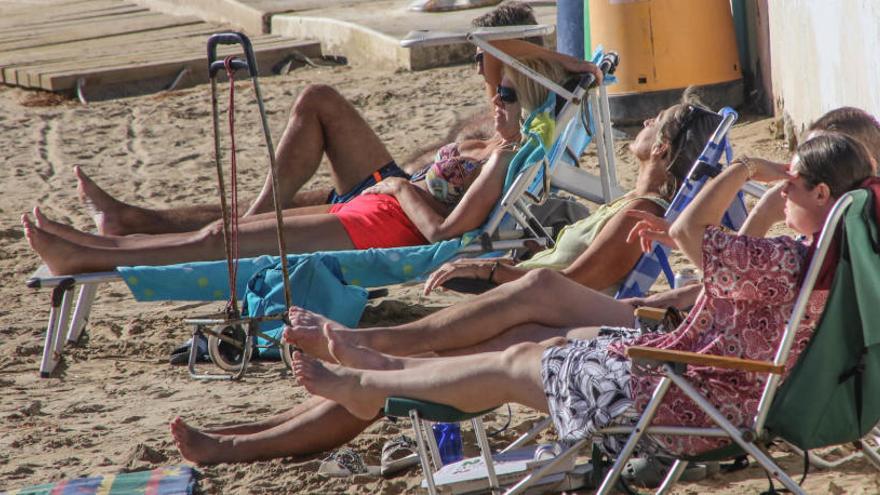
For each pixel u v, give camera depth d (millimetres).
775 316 7996
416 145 27078
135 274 13883
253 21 44219
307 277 13914
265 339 13953
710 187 9117
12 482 10461
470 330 10289
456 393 8922
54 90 36438
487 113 16328
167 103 34594
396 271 14219
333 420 10500
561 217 15445
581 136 16109
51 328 14188
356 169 16281
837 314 7578
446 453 10422
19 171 27688
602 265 12250
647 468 9367
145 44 42594
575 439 8398
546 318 10344
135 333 15742
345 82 35531
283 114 31938
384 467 10109
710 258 7996
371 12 41594
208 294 14055
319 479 10102
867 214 7566
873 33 16953
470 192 14367
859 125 9570
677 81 25297
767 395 7676
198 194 24578
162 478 10109
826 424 7863
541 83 14438
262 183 25000
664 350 7676
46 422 12297
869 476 9297
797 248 7887
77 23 48906
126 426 12039
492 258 14062
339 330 10492
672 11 25156
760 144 23438
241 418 12016
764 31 25391
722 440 8047
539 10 38906
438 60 36500
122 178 26578
